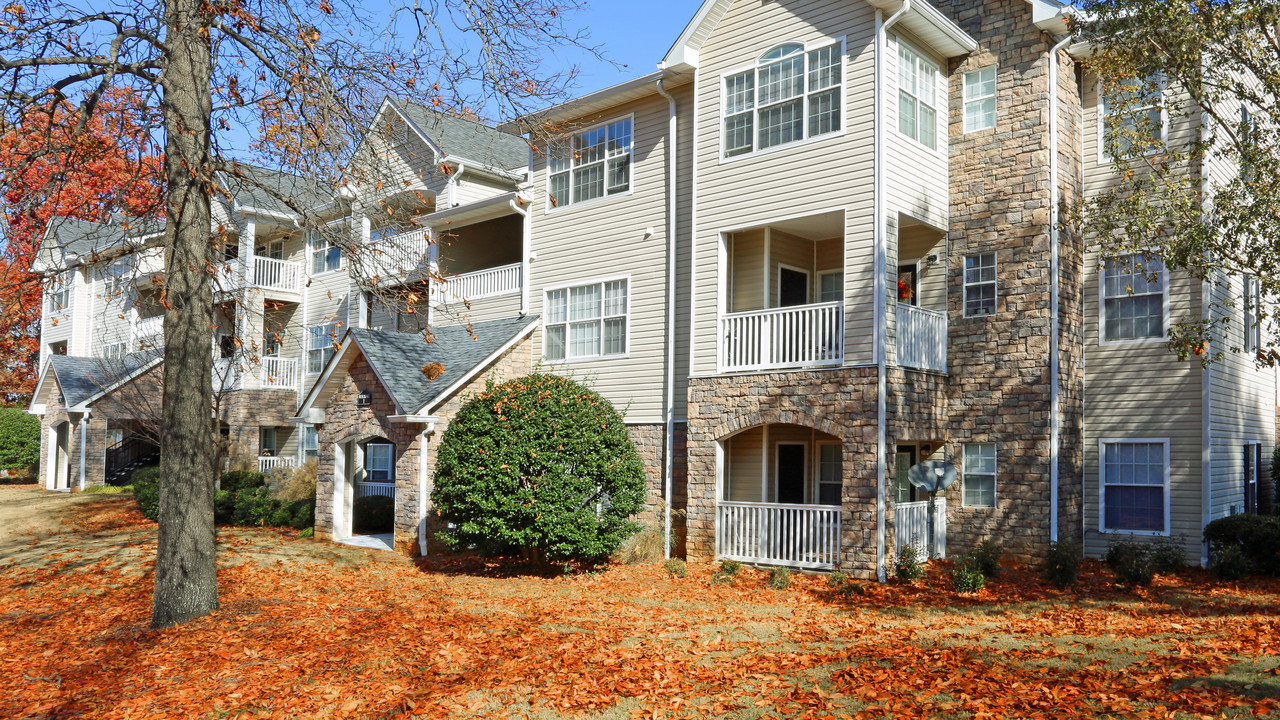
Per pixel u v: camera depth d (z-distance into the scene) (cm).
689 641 1095
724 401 1739
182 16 1197
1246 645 973
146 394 3009
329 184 1298
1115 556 1584
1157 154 1577
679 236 1934
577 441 1603
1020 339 1681
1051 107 1673
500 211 2314
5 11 1093
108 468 3356
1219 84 1427
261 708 905
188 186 1216
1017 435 1673
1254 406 1920
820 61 1672
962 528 1730
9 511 2695
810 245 1916
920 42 1711
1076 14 1525
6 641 1284
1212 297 1664
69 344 4003
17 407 4166
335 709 885
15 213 1220
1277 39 1513
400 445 2020
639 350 1981
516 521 1585
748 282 1827
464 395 2038
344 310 2933
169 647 1134
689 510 1780
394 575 1689
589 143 2136
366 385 2122
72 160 1241
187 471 1264
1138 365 1702
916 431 1641
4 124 1122
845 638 1096
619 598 1413
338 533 2177
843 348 1591
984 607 1297
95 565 1834
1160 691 798
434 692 916
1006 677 869
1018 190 1698
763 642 1088
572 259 2145
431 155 2520
